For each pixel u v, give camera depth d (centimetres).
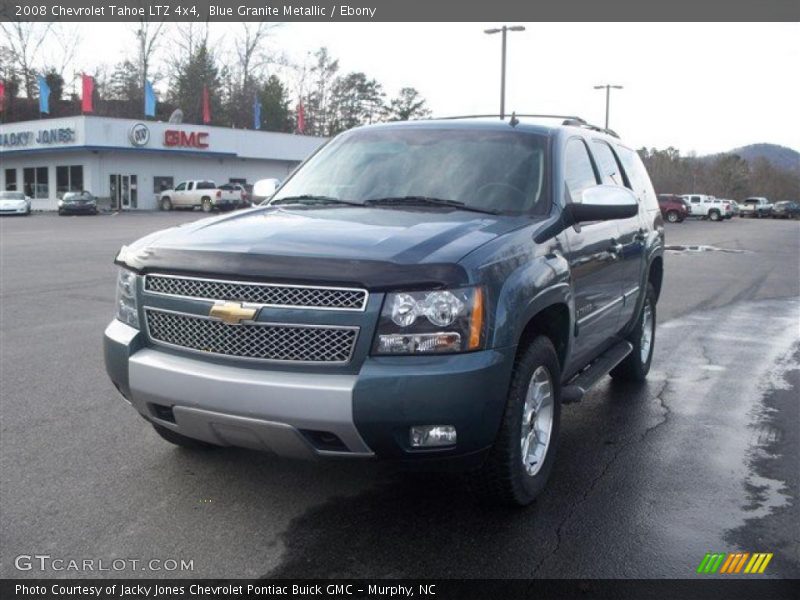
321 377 333
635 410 593
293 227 390
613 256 522
